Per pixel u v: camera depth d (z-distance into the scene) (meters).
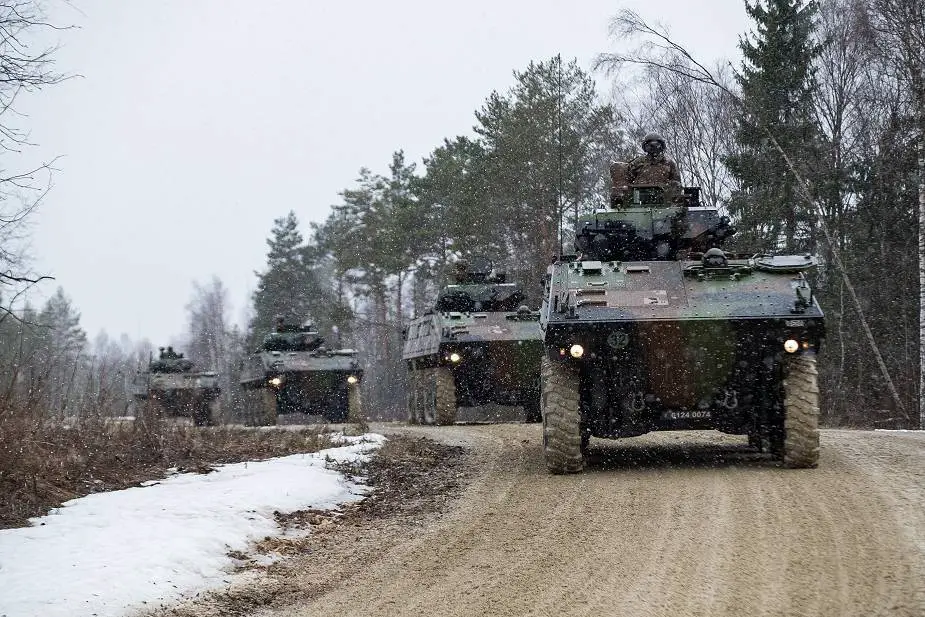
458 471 14.52
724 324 12.50
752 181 33.69
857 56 31.20
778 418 13.24
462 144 52.12
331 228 73.31
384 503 11.94
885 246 32.09
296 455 16.14
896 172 30.91
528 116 42.66
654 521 9.38
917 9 27.25
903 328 31.11
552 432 13.14
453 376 26.41
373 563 8.55
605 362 13.19
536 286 42.59
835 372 31.25
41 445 13.05
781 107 33.91
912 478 11.06
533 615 6.48
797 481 11.33
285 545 9.41
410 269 55.78
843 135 33.94
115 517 9.96
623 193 16.19
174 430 17.44
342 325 58.31
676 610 6.35
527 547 8.66
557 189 41.25
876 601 6.25
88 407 16.11
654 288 13.26
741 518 9.24
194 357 95.44
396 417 52.22
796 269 13.41
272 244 74.62
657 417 13.39
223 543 9.16
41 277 12.16
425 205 53.47
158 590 7.53
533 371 25.91
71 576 7.62
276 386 32.97
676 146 35.53
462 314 26.84
